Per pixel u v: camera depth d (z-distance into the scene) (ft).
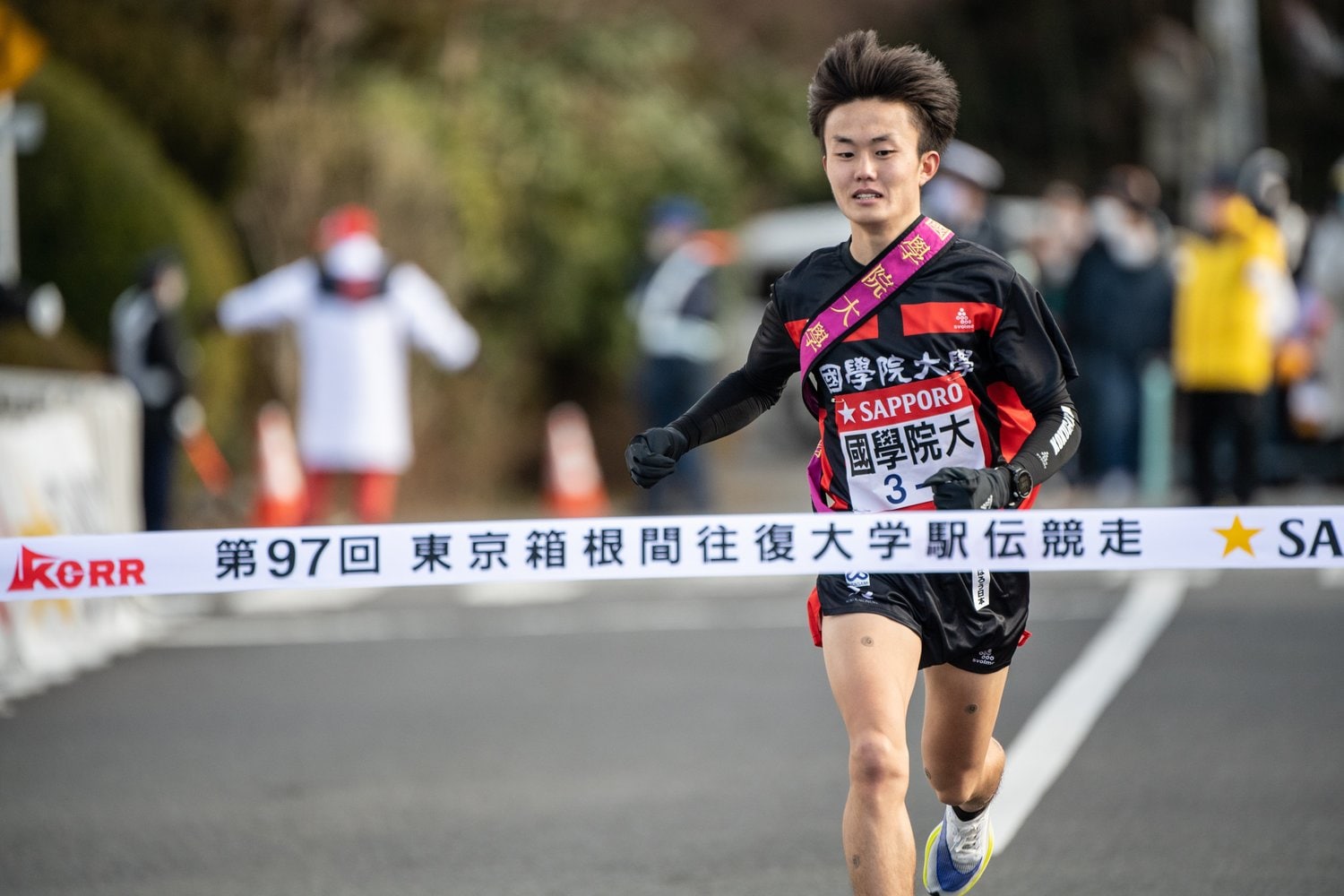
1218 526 55.62
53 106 181.68
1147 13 444.55
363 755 90.89
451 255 211.20
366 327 168.86
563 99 239.30
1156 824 75.92
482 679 109.50
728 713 98.78
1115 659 111.86
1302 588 138.82
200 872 72.23
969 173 180.55
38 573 56.85
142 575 56.95
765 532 54.85
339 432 168.76
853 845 50.31
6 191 143.64
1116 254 190.29
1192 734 91.97
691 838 75.31
